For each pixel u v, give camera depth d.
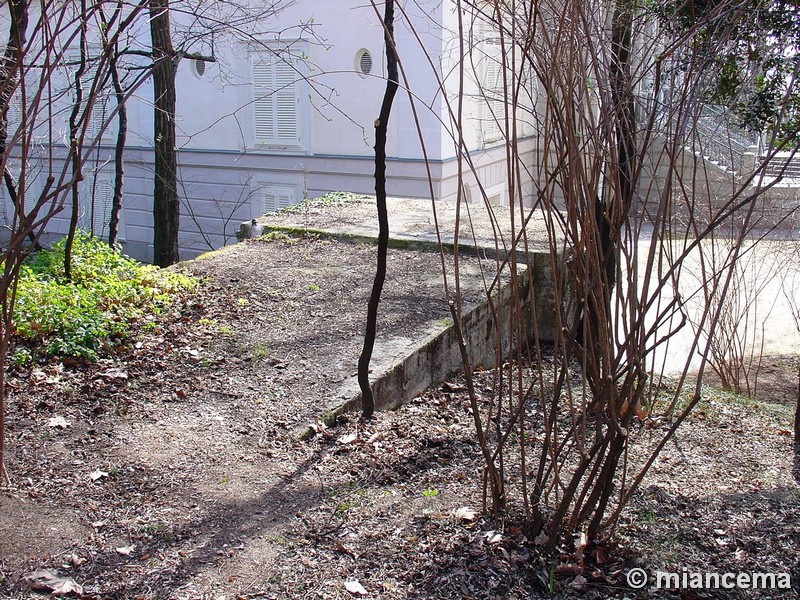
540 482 3.65
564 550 3.51
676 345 10.42
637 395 3.28
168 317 6.55
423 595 3.23
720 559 3.55
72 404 5.00
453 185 16.00
